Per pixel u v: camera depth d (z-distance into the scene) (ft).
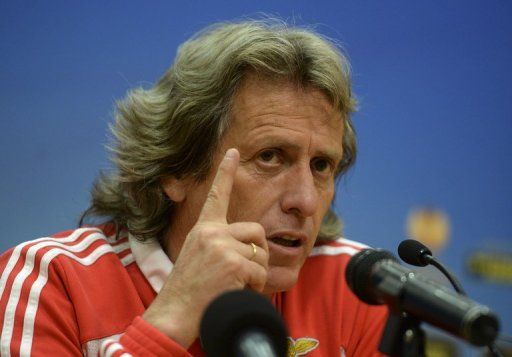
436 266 17.31
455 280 16.96
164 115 21.98
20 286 20.03
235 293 10.99
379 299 13.41
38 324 19.40
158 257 21.85
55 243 21.53
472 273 35.19
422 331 12.97
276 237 20.21
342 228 26.43
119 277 21.26
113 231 23.41
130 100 23.30
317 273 24.61
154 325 17.25
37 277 20.38
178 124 21.27
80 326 19.84
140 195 22.30
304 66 20.15
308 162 20.34
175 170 21.63
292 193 19.98
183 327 17.15
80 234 22.48
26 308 19.63
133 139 22.54
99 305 20.38
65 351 19.36
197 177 21.35
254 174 20.20
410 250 17.61
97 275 21.02
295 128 20.01
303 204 19.76
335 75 20.47
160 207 22.20
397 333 12.93
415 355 12.83
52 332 19.39
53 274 20.34
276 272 20.30
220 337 10.60
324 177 21.17
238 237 17.72
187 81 21.36
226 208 18.19
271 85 20.25
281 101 20.12
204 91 20.80
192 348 20.53
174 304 17.38
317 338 22.98
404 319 12.94
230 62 20.36
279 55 20.03
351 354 23.48
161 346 16.92
